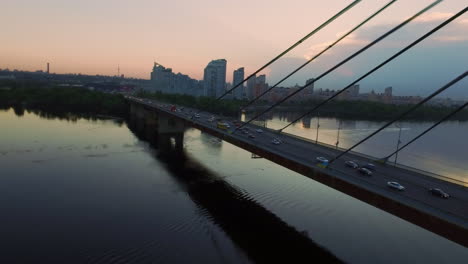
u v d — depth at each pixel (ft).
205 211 130.62
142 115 432.66
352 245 105.29
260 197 149.38
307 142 172.55
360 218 126.11
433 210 71.05
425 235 112.47
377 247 104.22
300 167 111.14
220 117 291.99
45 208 126.31
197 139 310.04
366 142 326.24
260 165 210.59
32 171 173.17
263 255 97.91
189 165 206.90
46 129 302.66
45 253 93.81
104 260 91.56
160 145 270.26
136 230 111.24
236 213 129.80
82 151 226.79
